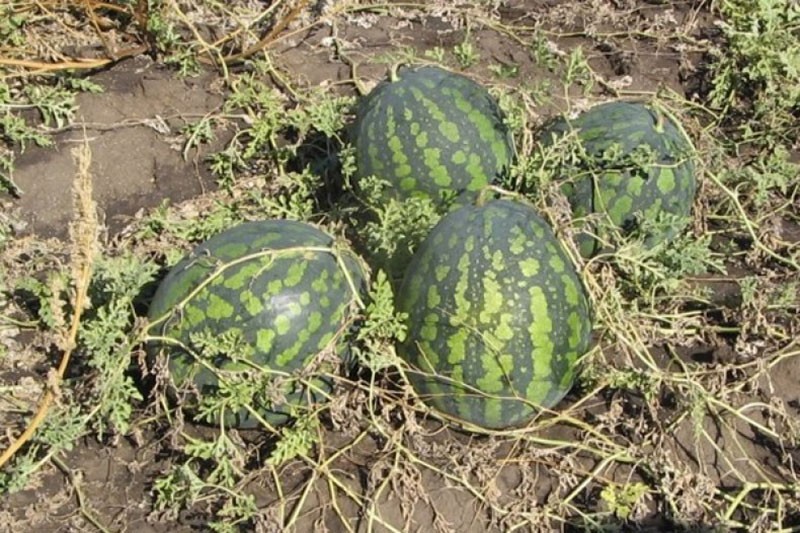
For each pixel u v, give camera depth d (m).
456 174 2.27
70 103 2.62
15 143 2.56
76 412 2.06
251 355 2.02
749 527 2.01
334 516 2.03
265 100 2.62
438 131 2.26
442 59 2.71
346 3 2.95
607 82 2.84
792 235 2.50
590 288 2.18
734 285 2.39
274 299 2.02
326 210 2.44
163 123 2.63
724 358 2.24
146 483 2.07
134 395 2.06
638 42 2.94
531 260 2.02
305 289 2.03
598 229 2.28
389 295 2.05
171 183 2.58
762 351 2.25
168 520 2.02
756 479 2.09
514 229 2.03
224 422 2.08
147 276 2.16
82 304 2.04
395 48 2.86
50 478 2.08
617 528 2.00
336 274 2.06
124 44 2.80
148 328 2.05
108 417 2.08
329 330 2.04
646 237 2.30
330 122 2.47
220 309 2.02
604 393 2.17
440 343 2.03
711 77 2.83
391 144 2.27
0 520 2.01
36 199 2.51
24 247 2.43
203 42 2.71
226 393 2.03
